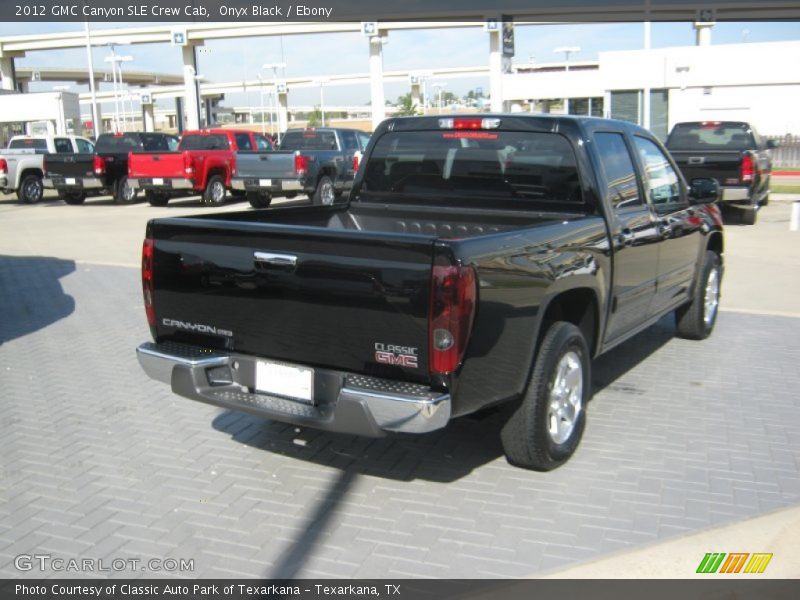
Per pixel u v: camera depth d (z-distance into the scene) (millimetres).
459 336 3621
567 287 4469
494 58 47781
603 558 3637
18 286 9992
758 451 4816
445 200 5656
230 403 4168
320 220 5781
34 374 6414
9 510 4113
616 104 30234
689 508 4102
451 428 5227
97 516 4059
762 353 6914
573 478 4473
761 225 15297
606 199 5109
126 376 6367
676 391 5938
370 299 3734
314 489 4367
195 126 58375
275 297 4023
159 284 4480
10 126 35000
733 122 16000
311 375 3988
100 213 19609
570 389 4668
